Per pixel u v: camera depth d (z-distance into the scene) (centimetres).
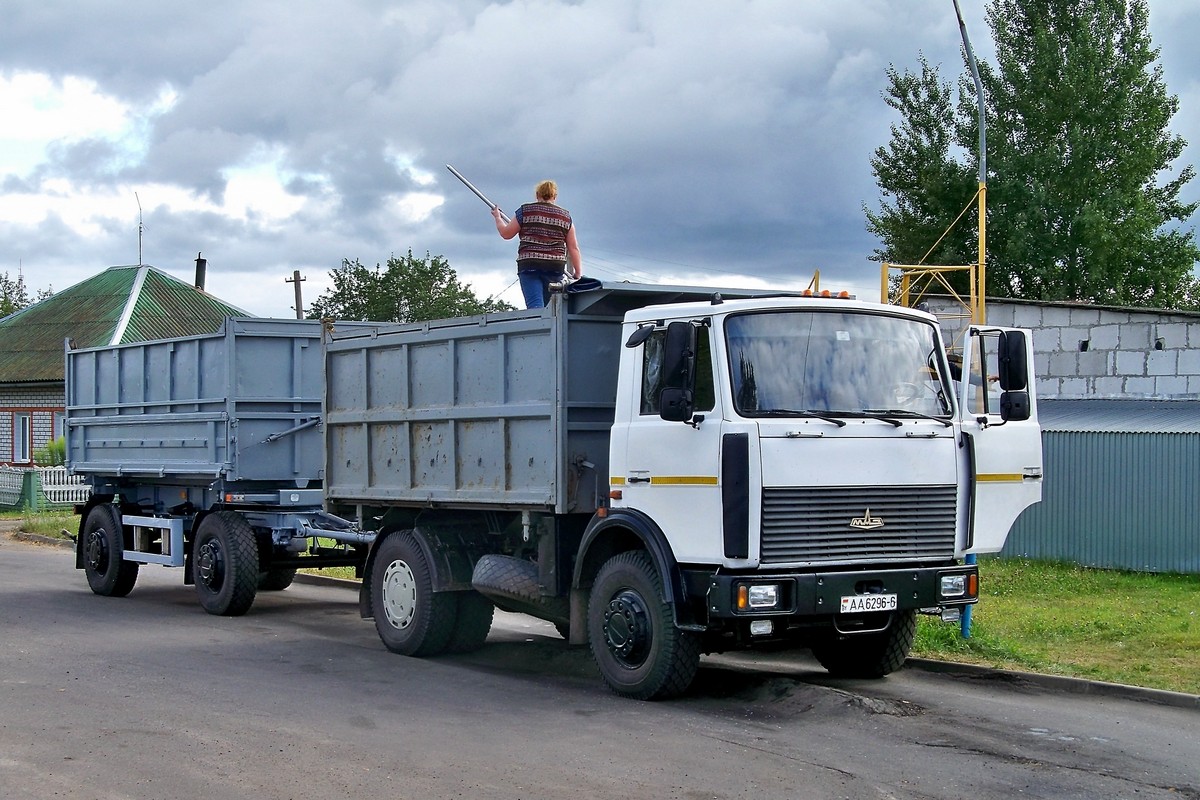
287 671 1055
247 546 1423
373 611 1182
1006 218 3766
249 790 666
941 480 902
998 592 1541
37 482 3234
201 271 5156
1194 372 2102
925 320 929
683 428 866
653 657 895
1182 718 884
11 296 10056
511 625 1371
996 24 3988
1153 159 3794
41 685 969
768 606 832
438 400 1097
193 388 1497
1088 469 1820
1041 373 2242
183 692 947
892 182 3994
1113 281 3778
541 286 1236
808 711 884
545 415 972
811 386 868
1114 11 3859
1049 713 894
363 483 1196
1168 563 1742
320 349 1448
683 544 865
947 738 807
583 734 806
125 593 1652
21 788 668
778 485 834
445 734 806
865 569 874
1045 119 3806
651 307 912
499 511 1057
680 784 685
